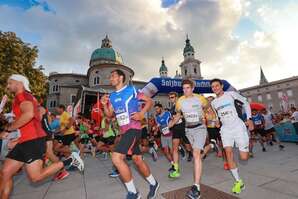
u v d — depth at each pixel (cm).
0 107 592
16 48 2356
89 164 652
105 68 3891
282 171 415
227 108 334
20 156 244
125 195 331
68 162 315
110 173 475
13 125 233
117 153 270
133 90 301
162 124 564
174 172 421
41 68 2728
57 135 602
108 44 5228
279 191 304
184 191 329
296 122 909
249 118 341
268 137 902
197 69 5691
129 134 280
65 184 418
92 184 409
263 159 561
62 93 4150
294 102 5422
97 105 1105
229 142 325
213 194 307
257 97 6353
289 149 741
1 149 697
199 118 353
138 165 295
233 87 1023
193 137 345
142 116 282
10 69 2194
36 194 363
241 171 437
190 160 607
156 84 975
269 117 788
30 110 240
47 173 266
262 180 363
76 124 1031
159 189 346
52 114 730
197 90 1071
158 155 779
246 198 285
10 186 259
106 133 691
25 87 264
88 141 1041
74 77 4797
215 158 619
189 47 6069
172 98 561
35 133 255
